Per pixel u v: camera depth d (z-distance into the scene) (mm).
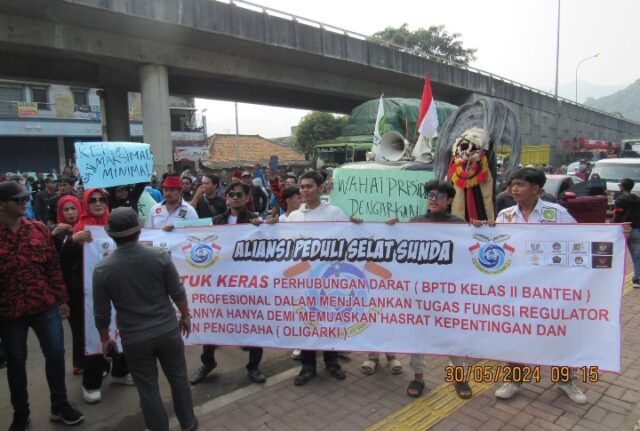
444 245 3812
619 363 3486
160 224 4930
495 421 3447
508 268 3678
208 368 4316
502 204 6133
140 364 3104
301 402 3816
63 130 31156
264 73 19281
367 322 3969
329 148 15094
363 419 3529
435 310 3832
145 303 3088
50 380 3596
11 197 3289
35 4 12531
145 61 15617
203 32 15234
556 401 3723
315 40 18656
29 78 17984
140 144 5664
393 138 9328
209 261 4191
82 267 4191
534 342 3652
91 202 4449
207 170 34344
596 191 10352
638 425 3270
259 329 4148
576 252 3545
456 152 5504
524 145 32969
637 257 7020
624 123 57375
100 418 3760
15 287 3365
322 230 4043
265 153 46312
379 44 21484
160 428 3143
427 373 4316
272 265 4109
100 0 12875
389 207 6207
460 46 39938
